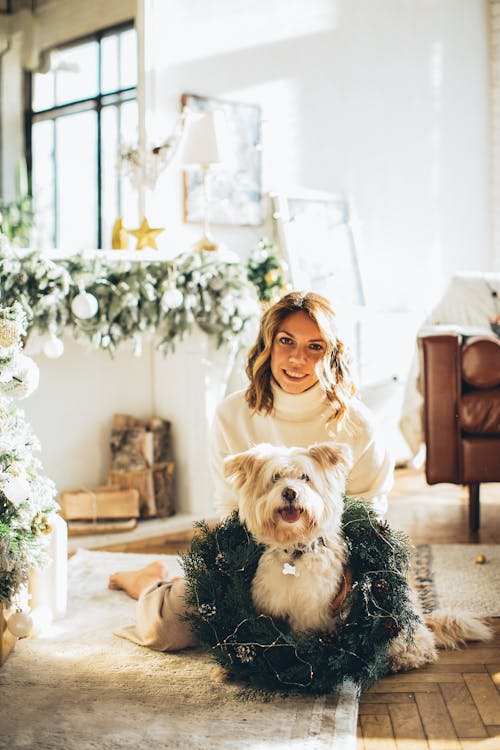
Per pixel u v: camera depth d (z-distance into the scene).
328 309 2.22
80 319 3.30
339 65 4.82
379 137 5.07
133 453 3.71
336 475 1.96
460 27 5.58
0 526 2.24
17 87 5.65
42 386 3.62
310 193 4.59
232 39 4.23
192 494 3.78
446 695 2.07
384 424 4.69
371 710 2.01
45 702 2.04
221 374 3.79
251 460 1.93
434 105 5.42
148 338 3.56
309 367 2.18
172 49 3.95
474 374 3.39
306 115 4.64
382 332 4.63
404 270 5.27
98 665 2.26
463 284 4.81
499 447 3.40
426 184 5.39
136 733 1.89
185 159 3.76
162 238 3.90
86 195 5.10
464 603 2.70
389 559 2.05
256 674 2.05
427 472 3.46
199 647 2.36
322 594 1.98
